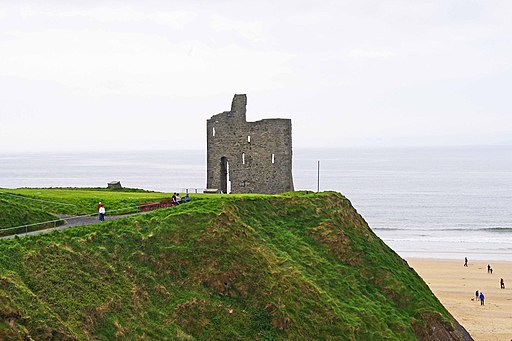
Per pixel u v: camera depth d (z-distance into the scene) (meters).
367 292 42.53
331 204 50.50
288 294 35.81
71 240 32.69
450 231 151.75
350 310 38.28
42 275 28.42
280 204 48.16
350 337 35.25
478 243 132.50
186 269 34.91
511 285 93.81
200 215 39.16
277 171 64.44
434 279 97.69
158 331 29.58
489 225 162.75
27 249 29.94
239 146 65.38
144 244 35.38
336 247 45.22
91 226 35.66
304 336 33.91
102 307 28.28
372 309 39.97
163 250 35.41
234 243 37.72
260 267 36.75
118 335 27.52
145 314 30.30
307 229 46.31
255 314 33.72
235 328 32.41
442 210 194.38
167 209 40.59
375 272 44.88
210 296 33.81
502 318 76.19
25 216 39.53
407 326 40.28
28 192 54.69
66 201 48.84
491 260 113.12
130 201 49.34
